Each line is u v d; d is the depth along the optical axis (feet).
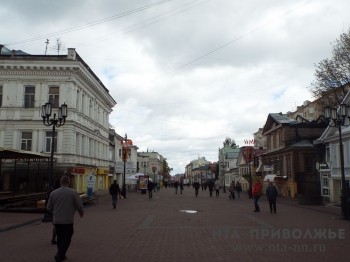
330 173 111.75
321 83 134.62
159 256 31.22
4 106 122.62
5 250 33.94
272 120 170.60
